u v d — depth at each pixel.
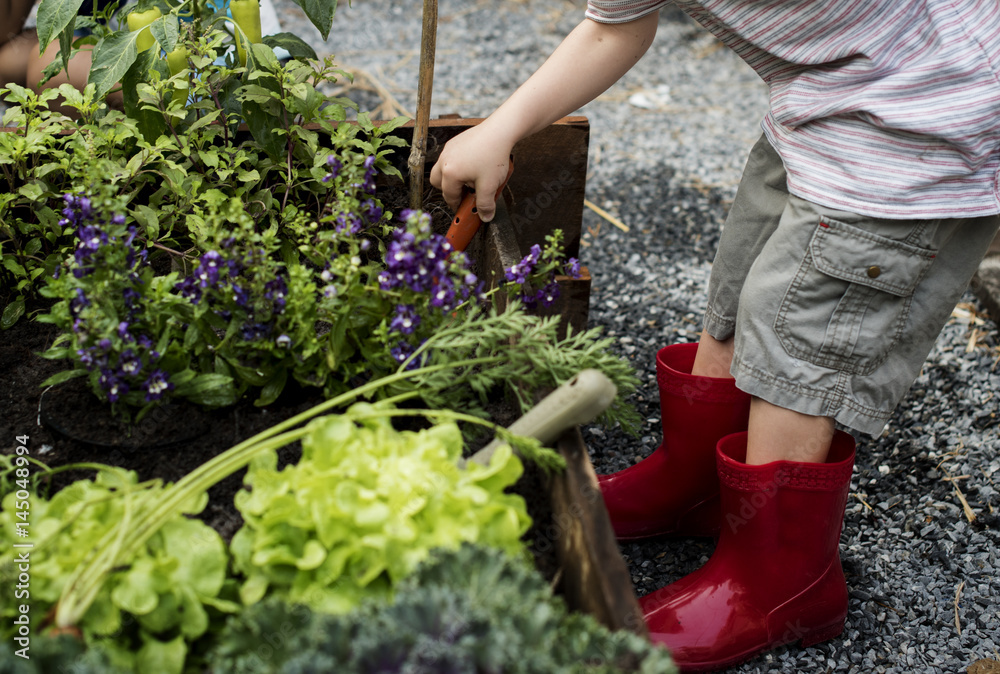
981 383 2.11
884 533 1.70
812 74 1.25
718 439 1.55
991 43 1.16
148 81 1.50
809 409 1.29
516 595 0.81
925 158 1.18
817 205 1.23
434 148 1.73
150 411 1.26
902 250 1.21
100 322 1.13
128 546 0.89
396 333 1.17
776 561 1.37
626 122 3.67
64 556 0.91
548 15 4.80
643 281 2.58
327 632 0.76
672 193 3.10
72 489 0.98
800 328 1.27
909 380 1.33
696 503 1.63
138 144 1.43
